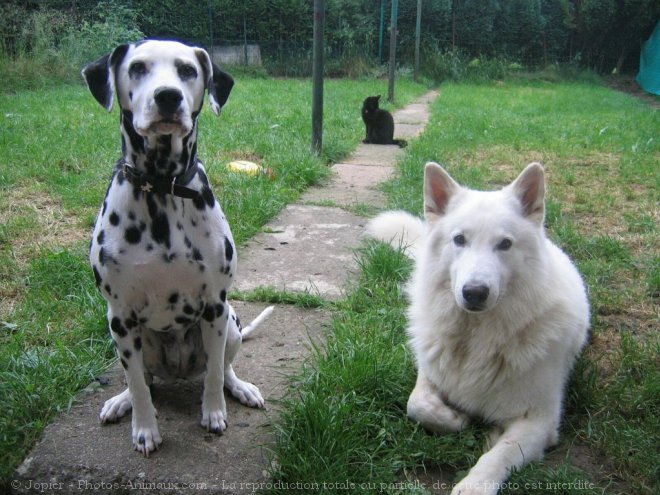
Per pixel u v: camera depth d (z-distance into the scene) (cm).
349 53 950
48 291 163
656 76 890
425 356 121
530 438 106
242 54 935
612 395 124
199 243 105
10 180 251
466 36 1045
